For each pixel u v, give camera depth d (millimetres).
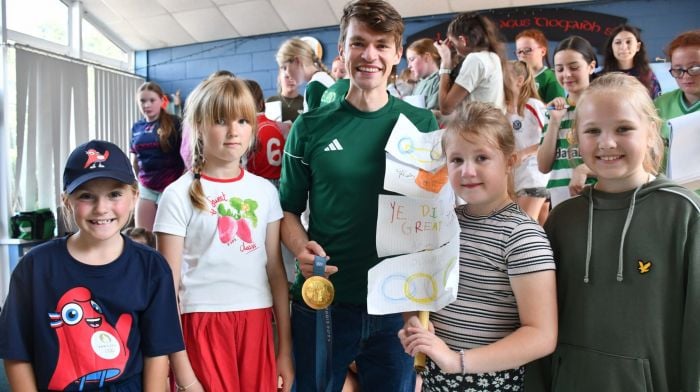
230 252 1408
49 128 5086
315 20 5723
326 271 1330
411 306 1186
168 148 3635
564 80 2453
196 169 1455
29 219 4621
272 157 2100
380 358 1428
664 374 1042
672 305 1041
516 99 2576
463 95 2488
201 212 1397
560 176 2320
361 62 1345
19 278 1183
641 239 1063
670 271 1041
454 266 1114
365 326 1406
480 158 1165
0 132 4637
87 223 1187
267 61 6090
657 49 5008
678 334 1041
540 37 3406
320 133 1430
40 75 4973
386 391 1435
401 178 1294
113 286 1214
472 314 1169
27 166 4863
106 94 5859
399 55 1416
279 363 1493
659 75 3529
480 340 1157
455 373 1129
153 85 3635
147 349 1267
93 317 1195
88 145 1249
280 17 5703
